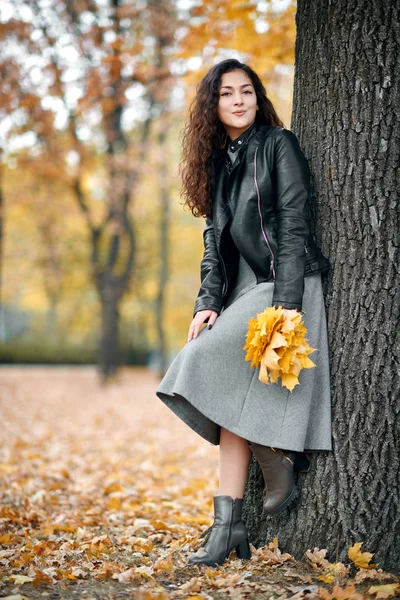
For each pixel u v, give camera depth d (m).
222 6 5.87
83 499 5.05
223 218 3.14
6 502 4.70
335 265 3.09
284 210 2.97
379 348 2.97
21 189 17.88
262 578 2.82
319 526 2.99
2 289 28.08
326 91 3.13
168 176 17.02
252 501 3.31
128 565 3.10
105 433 9.67
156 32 9.39
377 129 3.01
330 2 3.11
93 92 9.38
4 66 10.33
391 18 3.00
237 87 3.17
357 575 2.76
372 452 2.94
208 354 2.99
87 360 32.09
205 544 3.07
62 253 23.25
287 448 2.91
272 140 3.09
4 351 31.47
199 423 3.10
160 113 14.98
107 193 16.81
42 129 12.17
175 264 26.55
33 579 2.82
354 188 3.05
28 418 10.98
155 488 5.62
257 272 3.07
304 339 2.83
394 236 2.99
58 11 10.23
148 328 30.77
